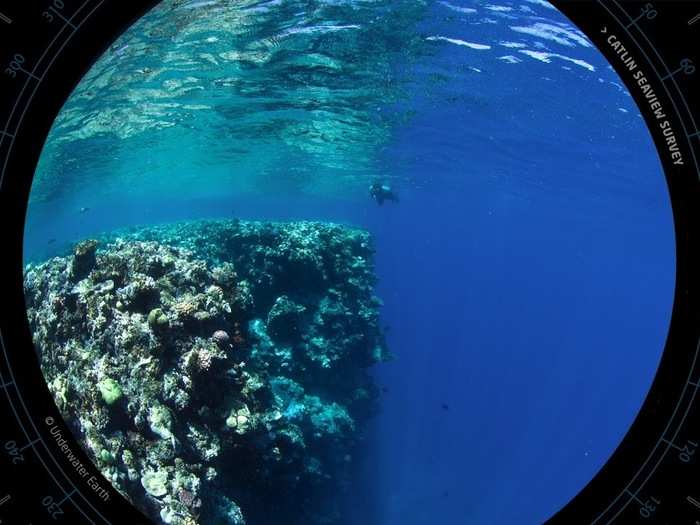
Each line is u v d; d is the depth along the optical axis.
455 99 17.86
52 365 7.89
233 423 7.22
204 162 32.25
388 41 12.73
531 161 27.69
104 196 43.94
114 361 7.09
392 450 27.25
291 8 10.73
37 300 9.99
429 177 39.53
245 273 13.34
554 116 18.61
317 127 22.42
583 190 34.62
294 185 47.62
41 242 76.75
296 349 12.77
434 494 23.95
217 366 7.20
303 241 13.94
